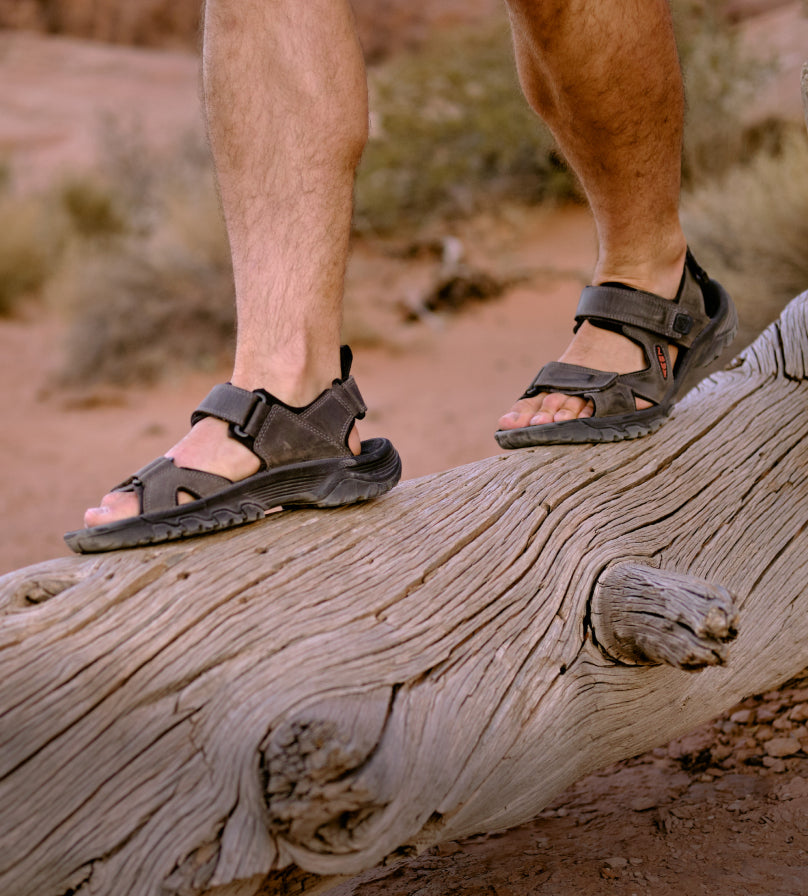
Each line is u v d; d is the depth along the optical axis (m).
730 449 1.87
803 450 1.90
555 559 1.49
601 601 1.45
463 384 6.25
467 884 1.67
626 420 1.77
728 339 2.01
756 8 12.48
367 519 1.46
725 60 7.93
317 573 1.32
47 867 1.08
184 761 1.12
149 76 24.47
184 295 7.62
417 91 10.72
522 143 9.71
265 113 1.39
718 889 1.53
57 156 18.27
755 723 2.13
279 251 1.42
